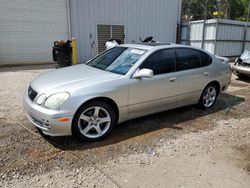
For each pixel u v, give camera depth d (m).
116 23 14.86
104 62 4.95
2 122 4.62
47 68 11.56
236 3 36.72
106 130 4.07
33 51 12.95
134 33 15.71
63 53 10.93
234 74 9.97
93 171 3.16
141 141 4.02
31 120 3.91
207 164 3.43
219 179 3.10
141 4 15.53
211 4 32.53
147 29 16.19
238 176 3.18
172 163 3.41
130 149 3.76
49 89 3.78
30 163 3.28
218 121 5.06
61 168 3.20
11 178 2.96
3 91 6.95
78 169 3.19
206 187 2.94
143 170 3.23
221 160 3.54
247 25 16.70
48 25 13.01
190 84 5.18
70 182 2.93
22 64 12.77
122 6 14.85
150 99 4.54
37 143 3.82
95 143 3.91
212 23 15.30
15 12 12.09
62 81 4.01
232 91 7.79
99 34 14.45
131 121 4.85
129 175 3.11
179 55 5.06
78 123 3.76
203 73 5.41
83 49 14.09
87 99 3.75
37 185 2.86
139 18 15.67
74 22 13.52
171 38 17.45
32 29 12.67
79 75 4.30
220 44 15.66
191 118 5.16
